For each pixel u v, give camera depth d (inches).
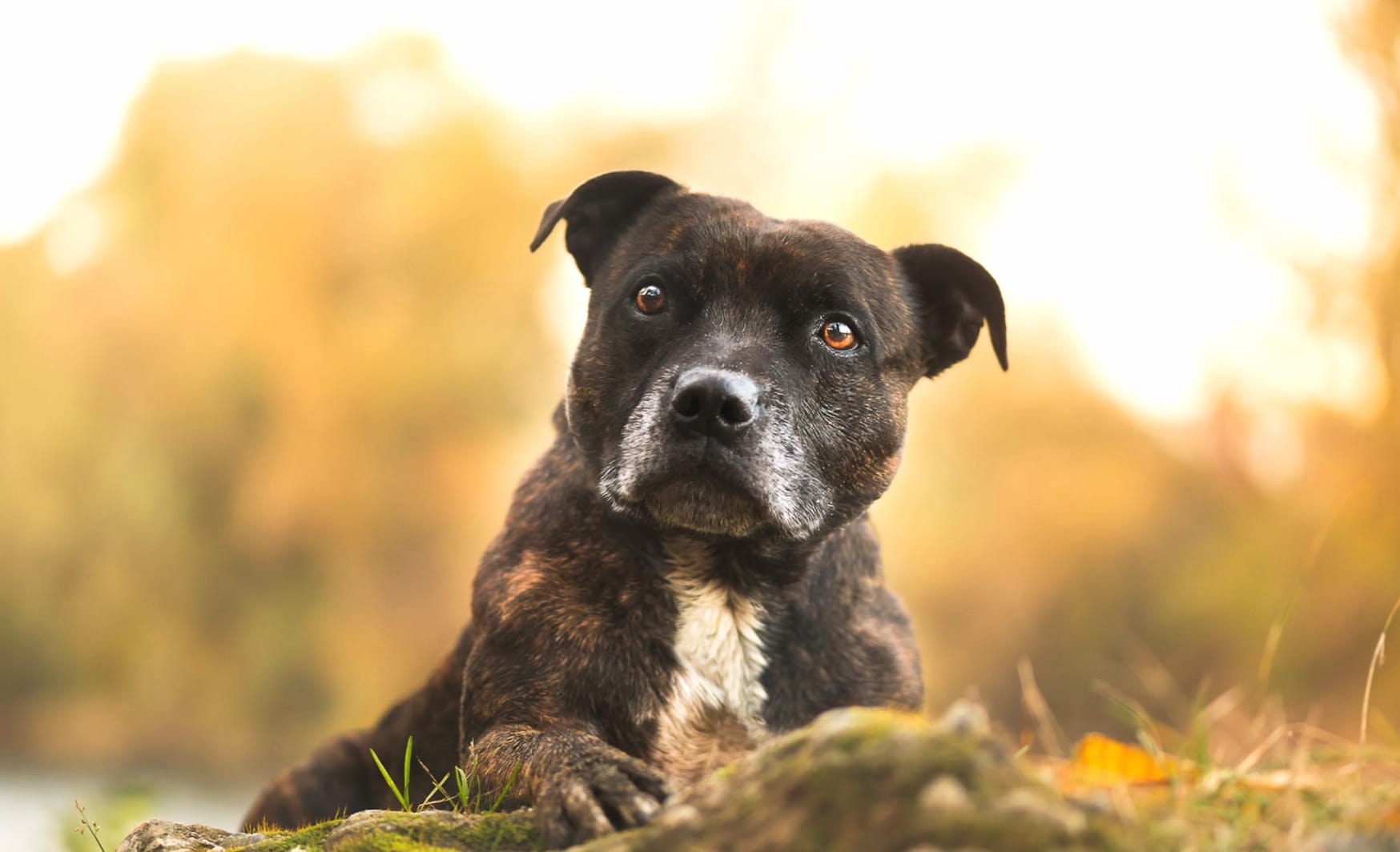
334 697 1081.4
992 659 964.0
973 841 88.9
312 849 130.3
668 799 125.0
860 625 177.5
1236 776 134.4
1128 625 915.4
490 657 162.9
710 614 167.8
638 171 187.3
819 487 170.2
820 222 183.8
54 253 1173.1
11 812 559.8
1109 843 90.0
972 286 195.9
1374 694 559.5
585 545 167.0
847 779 94.8
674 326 171.2
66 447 1101.1
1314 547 199.0
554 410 193.2
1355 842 100.9
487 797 144.0
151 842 139.2
